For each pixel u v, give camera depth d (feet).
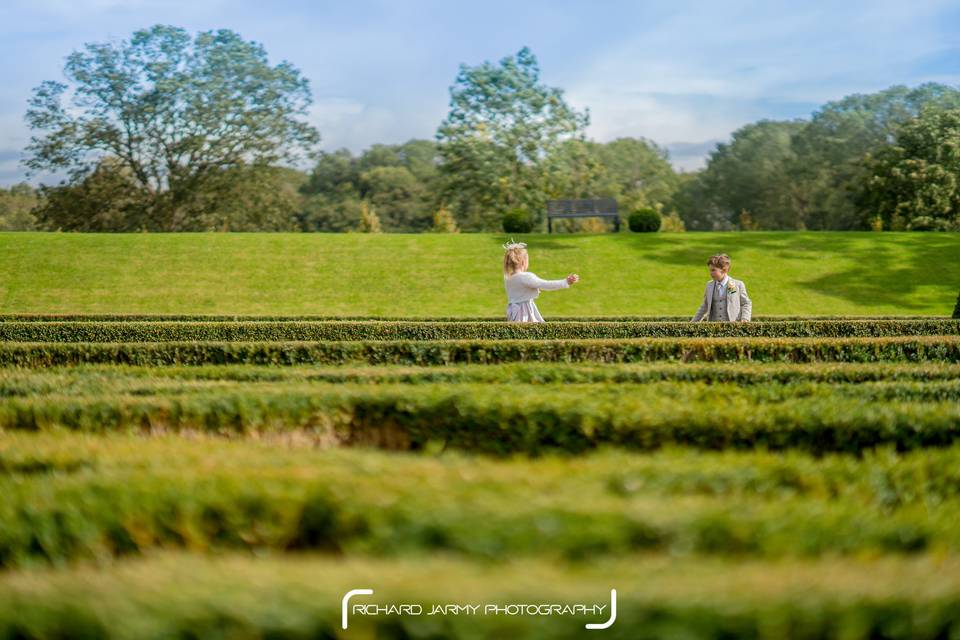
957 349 34.35
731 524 9.98
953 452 14.71
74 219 151.94
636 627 7.57
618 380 24.95
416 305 81.76
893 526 10.49
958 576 8.60
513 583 8.02
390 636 7.70
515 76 153.99
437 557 9.77
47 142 147.64
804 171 216.13
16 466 14.60
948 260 91.76
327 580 8.35
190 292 84.38
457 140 153.89
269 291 85.05
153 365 33.88
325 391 20.52
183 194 156.04
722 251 95.86
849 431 17.62
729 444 17.75
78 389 22.47
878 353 34.14
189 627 7.52
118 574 9.16
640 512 10.05
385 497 10.80
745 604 7.57
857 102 211.20
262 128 155.33
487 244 99.04
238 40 154.30
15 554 11.54
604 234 104.17
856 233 102.42
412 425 19.53
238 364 33.86
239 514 11.46
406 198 232.73
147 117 148.97
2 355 33.68
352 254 94.99
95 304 80.89
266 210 163.02
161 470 12.96
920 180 152.25
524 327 40.98
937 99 185.06
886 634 7.70
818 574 8.62
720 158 252.83
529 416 18.56
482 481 11.63
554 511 10.00
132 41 149.07
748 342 33.76
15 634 7.58
